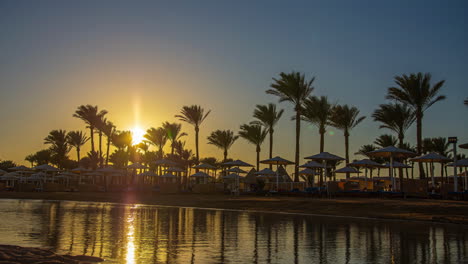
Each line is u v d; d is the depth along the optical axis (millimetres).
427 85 31969
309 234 12039
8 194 36844
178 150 67312
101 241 10086
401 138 36719
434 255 8664
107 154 60312
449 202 21266
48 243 9594
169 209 23266
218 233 12125
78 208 22609
